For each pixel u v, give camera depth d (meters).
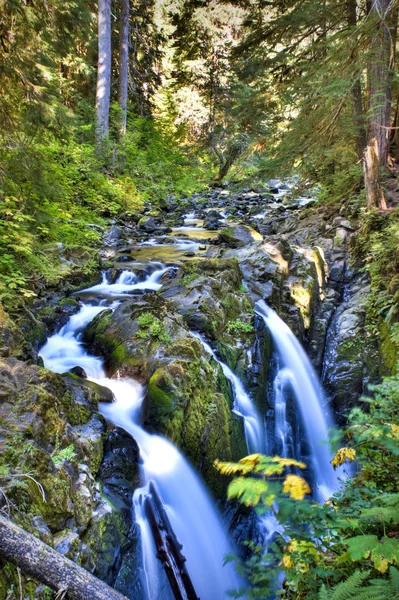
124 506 3.46
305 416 7.39
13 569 2.06
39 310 6.13
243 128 17.11
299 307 8.27
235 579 4.27
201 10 22.75
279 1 13.74
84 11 11.30
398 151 12.29
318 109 10.27
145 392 4.69
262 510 2.25
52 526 2.65
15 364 3.49
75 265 7.80
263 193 20.97
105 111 15.41
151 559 3.59
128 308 5.96
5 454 2.63
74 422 3.74
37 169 6.66
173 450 4.25
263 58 14.15
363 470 3.31
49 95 6.59
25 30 6.49
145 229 12.70
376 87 10.05
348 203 11.50
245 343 6.56
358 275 9.80
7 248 6.43
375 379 7.76
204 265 7.57
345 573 2.30
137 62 23.36
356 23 11.45
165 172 19.92
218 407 5.06
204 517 4.34
